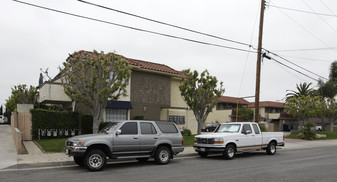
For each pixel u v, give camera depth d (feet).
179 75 79.25
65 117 60.75
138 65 69.31
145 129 35.91
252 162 39.70
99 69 47.60
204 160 41.50
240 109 146.51
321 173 31.14
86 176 28.30
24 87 94.07
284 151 57.31
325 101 124.57
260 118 164.55
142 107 71.51
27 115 57.88
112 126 35.40
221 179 27.45
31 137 57.16
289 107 106.22
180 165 36.19
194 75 64.39
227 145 42.86
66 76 54.08
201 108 64.54
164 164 36.70
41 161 34.68
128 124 34.88
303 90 156.56
